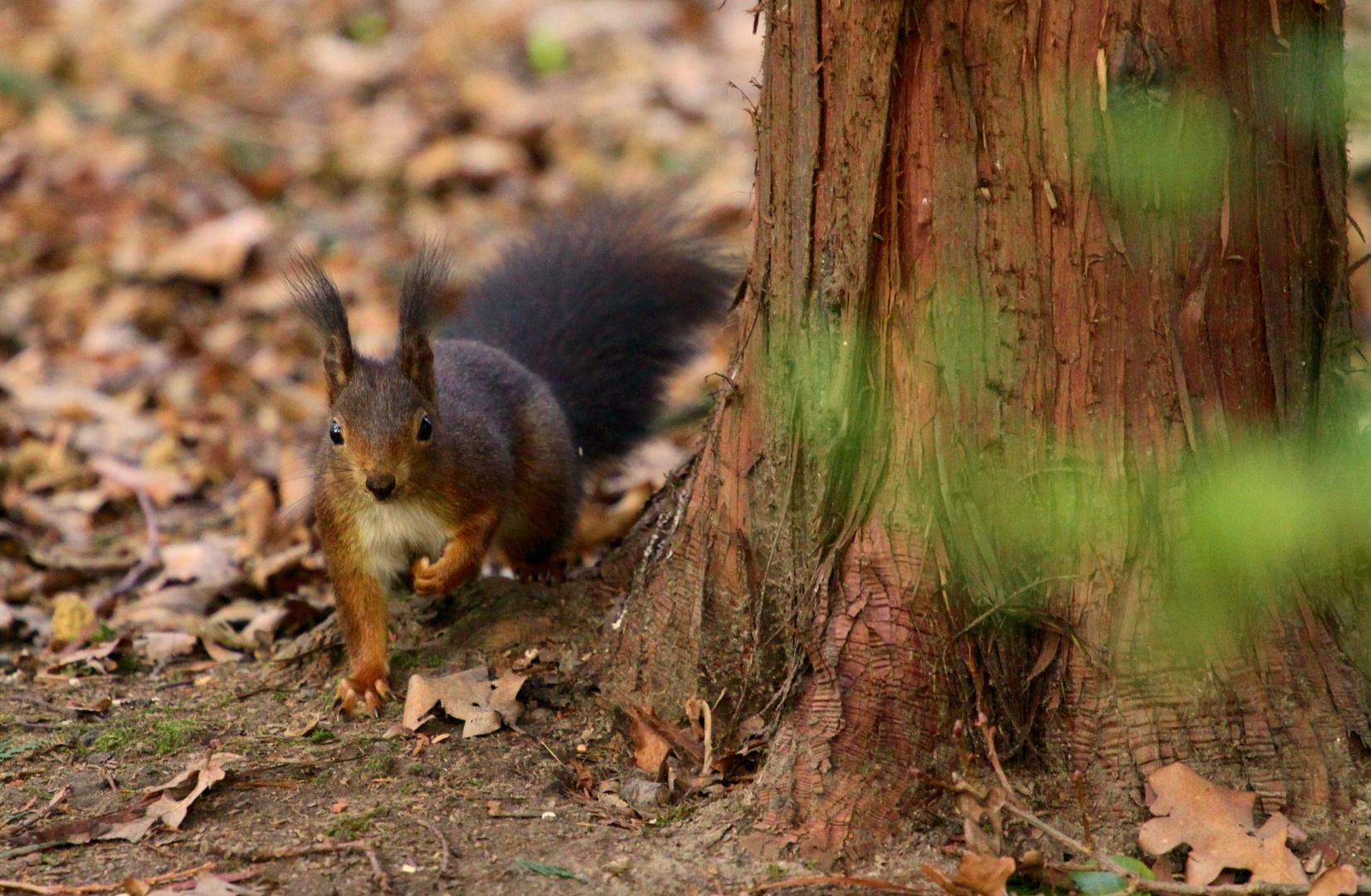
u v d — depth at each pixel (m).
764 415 6.97
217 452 13.06
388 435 8.09
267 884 6.02
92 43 21.55
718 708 7.11
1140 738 6.29
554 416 9.91
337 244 16.88
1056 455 6.34
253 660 9.09
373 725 7.69
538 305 11.16
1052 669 6.42
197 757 7.39
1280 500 6.35
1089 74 5.95
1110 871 5.80
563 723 7.54
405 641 8.68
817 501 6.71
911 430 6.44
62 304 15.64
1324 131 6.38
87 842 6.46
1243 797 6.14
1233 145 6.10
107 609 10.10
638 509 11.32
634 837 6.44
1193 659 6.32
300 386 14.41
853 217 6.37
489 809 6.70
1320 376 6.56
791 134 6.62
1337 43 6.36
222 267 16.08
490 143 19.28
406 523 8.43
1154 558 6.32
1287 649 6.39
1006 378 6.31
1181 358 6.23
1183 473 6.28
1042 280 6.20
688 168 18.67
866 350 6.48
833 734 6.44
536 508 9.70
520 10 24.02
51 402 13.74
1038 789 6.32
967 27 6.02
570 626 8.36
